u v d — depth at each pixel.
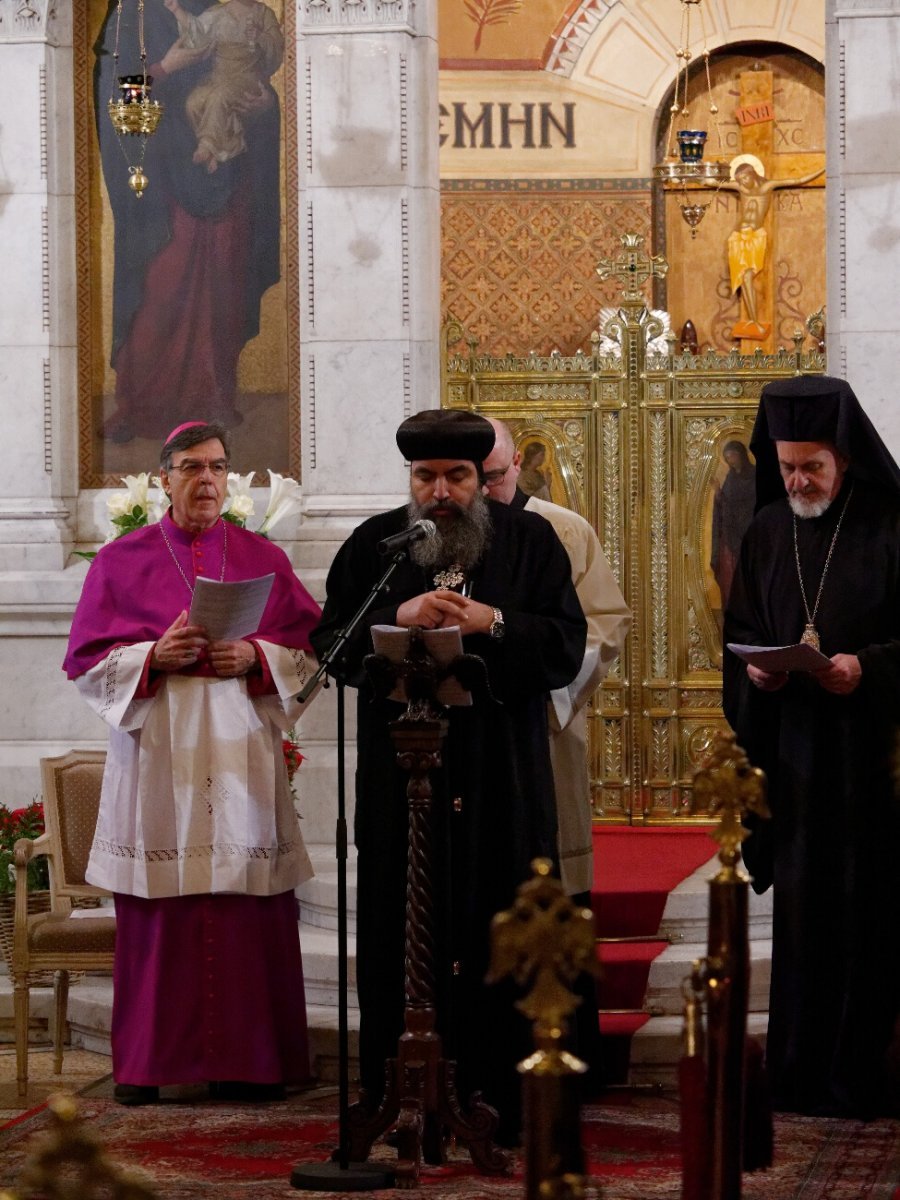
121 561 8.16
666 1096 8.02
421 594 6.76
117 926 7.95
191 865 7.76
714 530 11.68
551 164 17.52
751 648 7.21
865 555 7.63
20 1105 8.08
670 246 17.50
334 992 8.98
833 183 10.65
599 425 11.68
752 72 17.45
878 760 7.41
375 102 10.87
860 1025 7.33
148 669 7.77
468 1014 6.70
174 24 11.24
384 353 10.89
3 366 11.13
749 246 17.23
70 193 11.24
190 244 11.25
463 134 17.50
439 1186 6.32
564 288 17.50
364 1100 6.65
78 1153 2.84
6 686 10.89
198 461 8.13
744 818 7.74
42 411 11.10
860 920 7.36
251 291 11.23
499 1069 6.68
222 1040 7.76
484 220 17.53
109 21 11.27
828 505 7.65
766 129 17.41
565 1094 3.67
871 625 7.56
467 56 17.50
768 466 7.94
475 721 6.73
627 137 17.47
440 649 6.27
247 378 11.23
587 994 7.66
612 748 11.73
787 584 7.71
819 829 7.47
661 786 11.71
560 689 7.31
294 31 11.12
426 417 6.80
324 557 10.78
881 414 10.57
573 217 17.50
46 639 10.88
